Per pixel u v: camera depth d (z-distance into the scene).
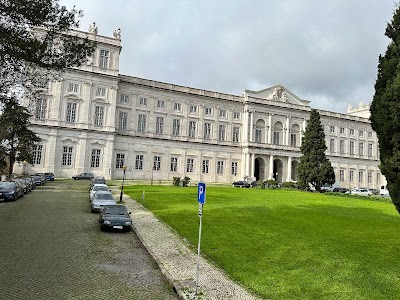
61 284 11.10
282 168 89.12
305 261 14.02
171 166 77.44
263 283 11.59
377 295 10.66
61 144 64.88
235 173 84.56
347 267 13.36
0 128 47.75
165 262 13.93
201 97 82.00
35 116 63.09
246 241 17.16
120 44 70.50
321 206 33.38
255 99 86.94
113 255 14.98
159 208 28.02
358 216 27.48
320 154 59.59
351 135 101.75
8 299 9.60
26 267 12.48
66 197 35.47
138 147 73.94
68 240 17.08
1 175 51.31
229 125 85.25
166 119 77.69
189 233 18.94
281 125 90.88
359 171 101.69
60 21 16.98
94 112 67.94
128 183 60.91
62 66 17.59
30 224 20.20
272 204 32.81
